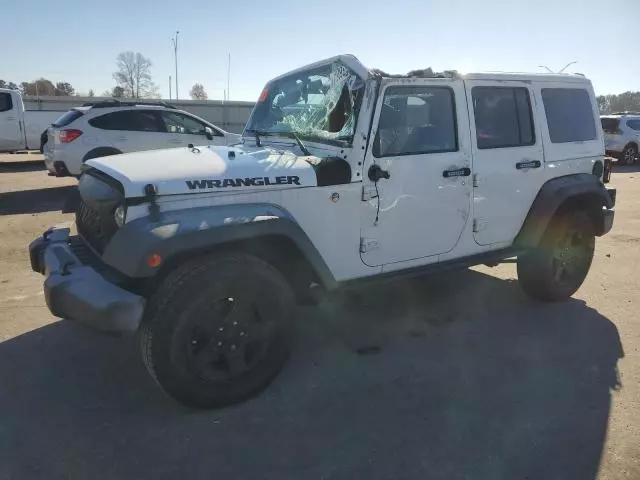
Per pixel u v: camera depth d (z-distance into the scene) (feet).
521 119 14.28
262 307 10.11
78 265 10.22
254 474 8.43
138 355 12.26
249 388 10.29
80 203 12.40
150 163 10.63
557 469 8.60
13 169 50.24
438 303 15.88
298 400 10.53
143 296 9.59
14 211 28.45
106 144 32.83
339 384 11.15
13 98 50.42
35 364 11.80
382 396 10.71
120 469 8.49
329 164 11.09
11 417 9.84
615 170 53.52
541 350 12.78
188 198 9.82
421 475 8.43
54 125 33.58
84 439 9.23
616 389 11.03
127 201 9.44
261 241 10.34
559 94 15.26
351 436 9.41
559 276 15.69
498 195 13.84
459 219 13.25
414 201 12.30
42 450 8.93
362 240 11.79
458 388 11.02
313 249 10.58
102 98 98.12
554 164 15.02
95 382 11.10
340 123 11.71
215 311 9.72
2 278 17.34
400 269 12.67
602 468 8.63
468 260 13.66
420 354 12.55
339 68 11.99
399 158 11.89
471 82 13.07
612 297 16.52
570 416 10.04
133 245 9.06
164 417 9.91
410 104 12.01
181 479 8.29
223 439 9.29
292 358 12.30
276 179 10.57
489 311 15.29
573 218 15.37
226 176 10.19
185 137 34.96
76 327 13.65
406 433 9.50
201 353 9.67
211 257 9.71
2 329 13.50
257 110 14.85
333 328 14.03
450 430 9.59
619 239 23.72
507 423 9.82
